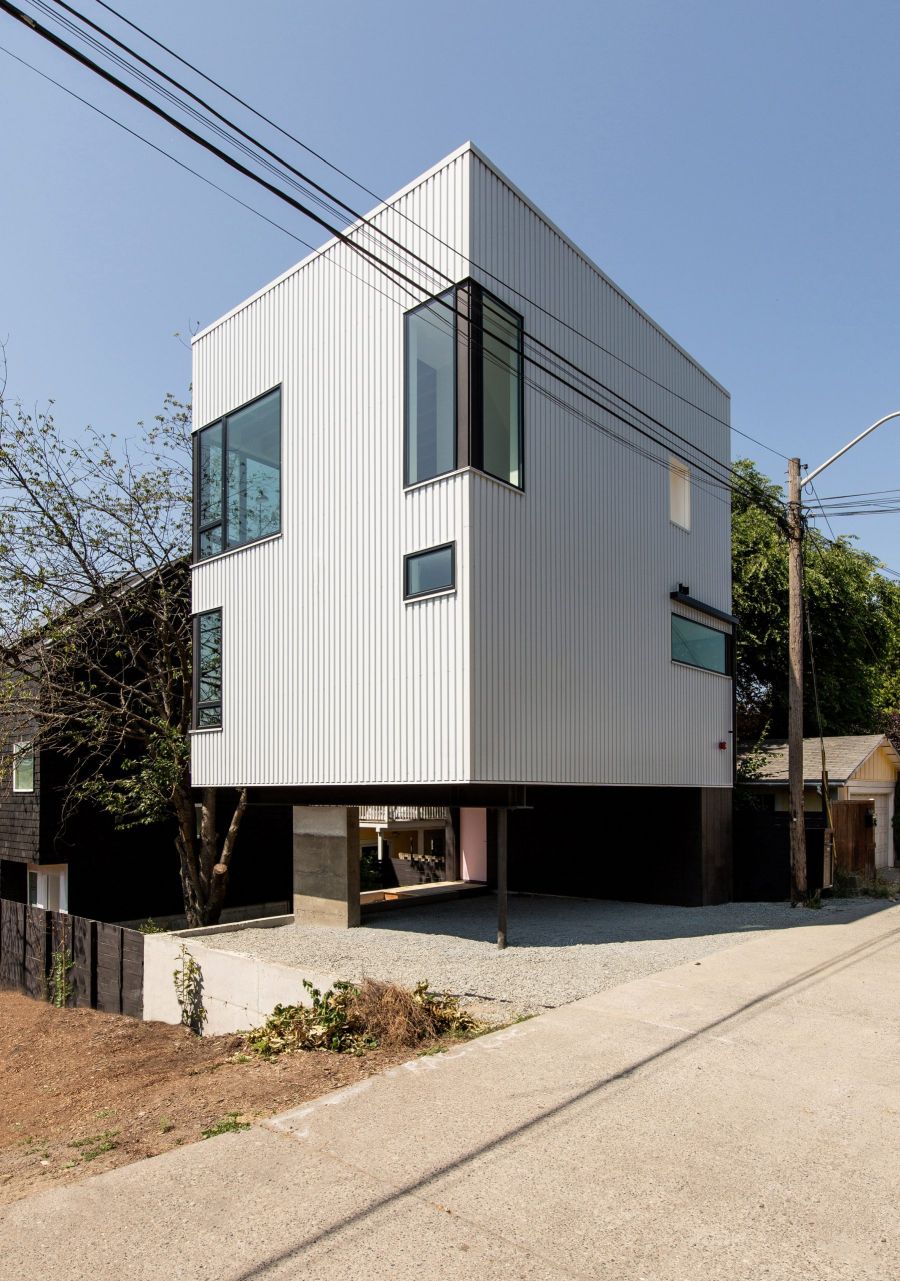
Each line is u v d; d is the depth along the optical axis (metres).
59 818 15.93
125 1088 7.90
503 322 10.59
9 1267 3.51
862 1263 3.50
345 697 11.09
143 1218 3.89
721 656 15.59
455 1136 4.71
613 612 12.39
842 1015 7.04
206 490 13.89
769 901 14.76
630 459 13.14
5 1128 7.64
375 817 19.12
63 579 14.69
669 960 9.33
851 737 21.73
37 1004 13.08
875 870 19.31
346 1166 4.38
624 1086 5.44
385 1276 3.40
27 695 14.73
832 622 25.48
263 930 12.55
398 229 10.94
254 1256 3.55
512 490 10.51
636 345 13.48
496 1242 3.64
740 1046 6.22
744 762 18.97
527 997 7.85
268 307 12.84
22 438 14.27
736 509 26.02
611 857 15.09
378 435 11.01
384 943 11.10
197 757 13.62
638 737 12.73
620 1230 3.74
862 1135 4.73
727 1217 3.85
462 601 9.77
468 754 9.59
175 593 15.95
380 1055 6.45
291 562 12.12
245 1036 8.91
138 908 16.84
